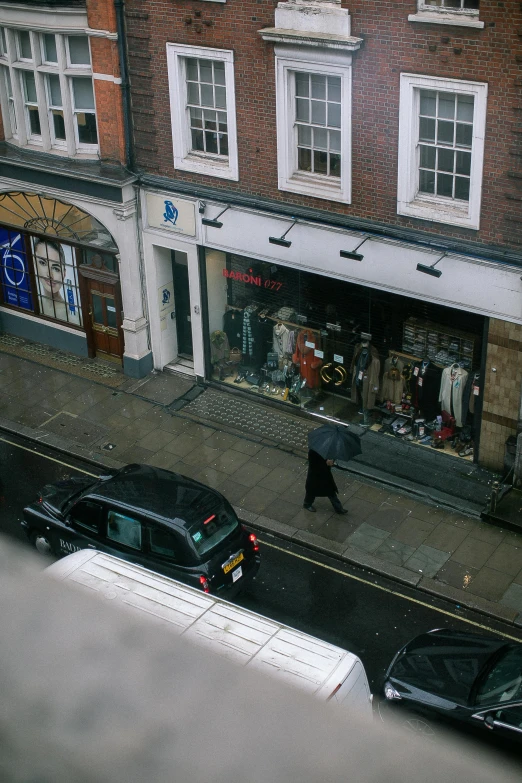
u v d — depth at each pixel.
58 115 18.73
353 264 16.05
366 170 15.17
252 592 13.44
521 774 1.42
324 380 17.88
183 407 18.81
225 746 1.40
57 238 19.80
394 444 17.02
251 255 17.34
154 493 12.54
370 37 14.05
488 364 15.09
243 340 18.64
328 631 12.59
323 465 14.61
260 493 15.95
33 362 20.73
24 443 17.89
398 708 9.96
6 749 1.41
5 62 18.75
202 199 17.34
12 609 1.67
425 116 14.32
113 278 19.28
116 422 18.38
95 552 8.51
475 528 14.73
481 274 14.50
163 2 16.08
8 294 21.67
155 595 7.64
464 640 10.68
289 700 1.51
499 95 13.19
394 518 15.07
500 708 9.20
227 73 15.94
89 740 1.42
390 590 13.48
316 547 14.40
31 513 13.40
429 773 1.36
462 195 14.55
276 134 15.88
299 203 16.28
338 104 15.14
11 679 1.54
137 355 19.64
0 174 19.73
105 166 18.33
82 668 1.56
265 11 14.98
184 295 19.59
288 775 1.35
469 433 16.31
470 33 13.05
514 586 13.37
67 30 17.38
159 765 1.37
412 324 16.09
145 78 17.08
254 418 18.33
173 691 1.52
